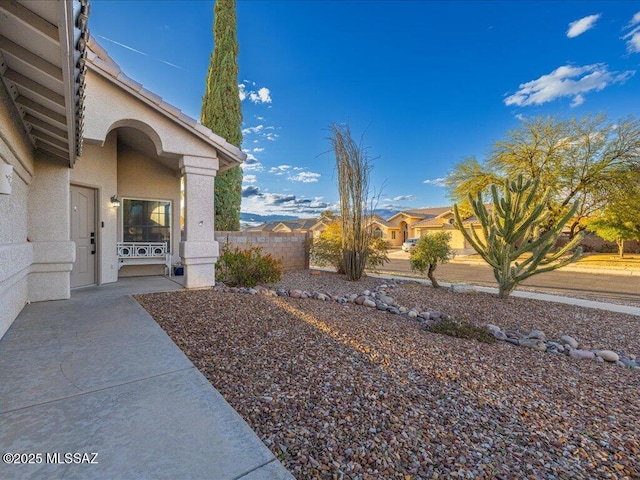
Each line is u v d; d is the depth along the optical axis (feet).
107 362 10.37
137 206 30.27
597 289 34.42
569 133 62.64
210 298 19.74
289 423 7.50
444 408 8.55
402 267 62.69
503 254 23.94
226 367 10.36
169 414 7.52
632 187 58.59
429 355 12.38
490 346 14.15
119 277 29.07
